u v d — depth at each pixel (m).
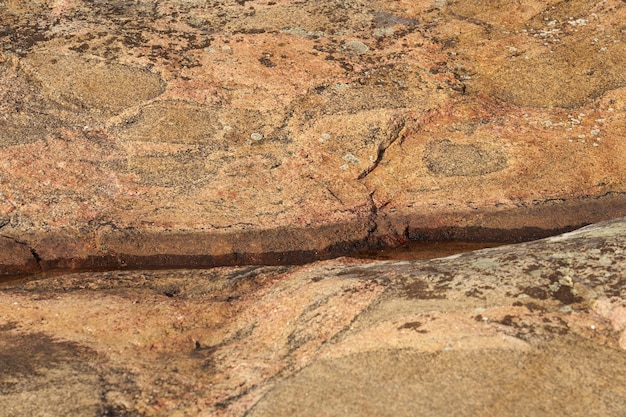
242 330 3.79
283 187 5.25
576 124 5.78
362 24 6.73
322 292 3.83
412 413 2.96
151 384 3.38
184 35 6.48
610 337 3.28
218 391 3.32
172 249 4.91
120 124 5.65
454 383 3.07
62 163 5.31
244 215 5.05
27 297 4.18
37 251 4.86
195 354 3.65
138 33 6.46
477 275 3.73
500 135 5.68
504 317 3.39
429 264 4.02
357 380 3.15
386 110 5.80
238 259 4.93
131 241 4.89
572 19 6.78
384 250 5.05
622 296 3.45
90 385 3.36
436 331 3.33
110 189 5.18
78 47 6.25
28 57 6.12
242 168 5.38
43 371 3.46
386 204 5.23
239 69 6.13
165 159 5.42
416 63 6.29
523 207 5.20
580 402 2.96
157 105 5.79
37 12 6.66
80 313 3.97
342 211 5.12
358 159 5.46
